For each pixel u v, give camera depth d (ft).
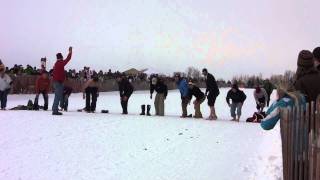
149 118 68.85
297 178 21.58
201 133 54.39
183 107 79.10
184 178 32.19
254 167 35.12
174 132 54.34
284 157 23.38
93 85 79.97
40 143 44.96
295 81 23.62
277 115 23.12
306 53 23.29
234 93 75.41
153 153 41.37
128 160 38.29
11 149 42.04
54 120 60.75
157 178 32.22
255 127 61.67
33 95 128.47
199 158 39.34
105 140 47.29
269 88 105.81
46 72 78.89
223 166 35.96
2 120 59.41
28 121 59.00
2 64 77.15
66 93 78.95
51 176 32.81
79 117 65.67
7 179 31.91
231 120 75.31
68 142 45.75
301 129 21.22
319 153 19.12
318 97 20.03
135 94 173.88
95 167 35.63
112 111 91.45
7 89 77.87
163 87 81.56
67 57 68.08
